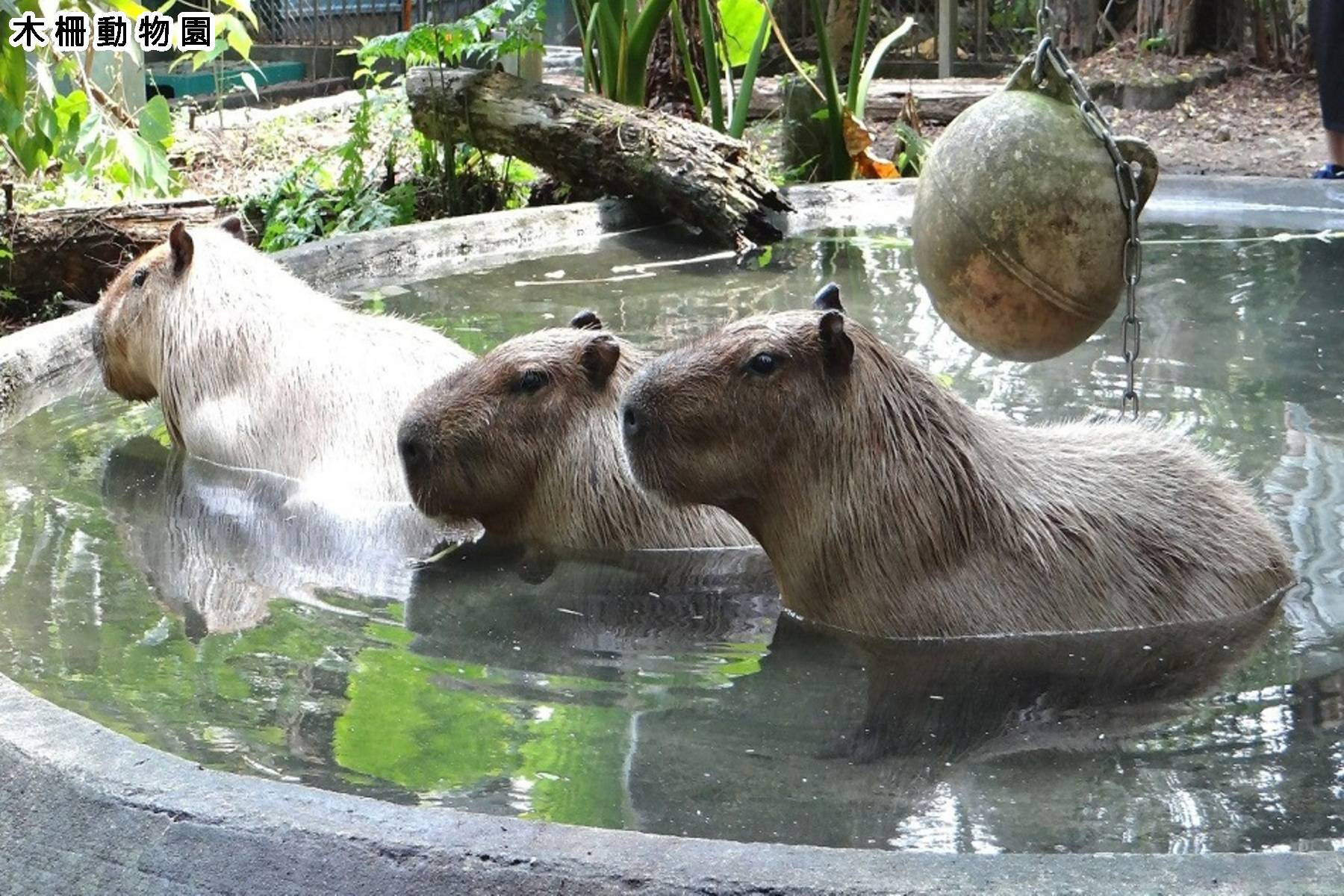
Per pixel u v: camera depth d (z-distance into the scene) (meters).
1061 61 4.95
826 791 3.42
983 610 4.43
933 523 4.43
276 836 3.03
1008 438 4.67
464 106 11.43
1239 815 3.28
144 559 5.09
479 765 3.54
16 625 4.43
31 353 7.02
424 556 5.26
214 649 4.29
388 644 4.38
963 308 5.07
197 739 3.67
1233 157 14.30
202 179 12.20
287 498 5.84
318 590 4.84
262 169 12.61
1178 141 15.11
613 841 2.94
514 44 11.71
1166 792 3.40
